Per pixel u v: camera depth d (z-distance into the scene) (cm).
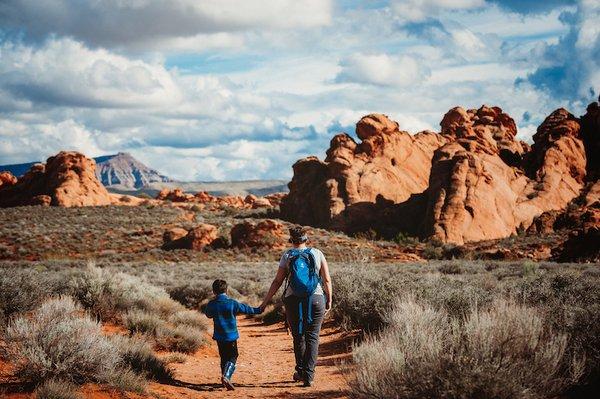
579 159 8281
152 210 8931
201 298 2188
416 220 7312
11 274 1025
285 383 793
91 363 649
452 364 462
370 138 8644
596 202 6906
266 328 1684
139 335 1088
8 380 620
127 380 662
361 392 501
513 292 1011
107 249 6138
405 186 8312
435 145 9500
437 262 3972
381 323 1121
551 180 7719
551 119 9056
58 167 9925
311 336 752
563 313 702
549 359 498
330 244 6106
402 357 538
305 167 8475
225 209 9838
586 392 499
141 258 5556
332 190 7862
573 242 4378
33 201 9250
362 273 1498
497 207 6962
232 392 723
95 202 9612
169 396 673
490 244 5859
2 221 7494
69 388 590
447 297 1000
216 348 1202
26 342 647
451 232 6525
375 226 7375
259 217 8600
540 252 5109
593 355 558
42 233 6694
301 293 738
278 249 5956
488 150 8306
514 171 8031
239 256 5600
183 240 6262
